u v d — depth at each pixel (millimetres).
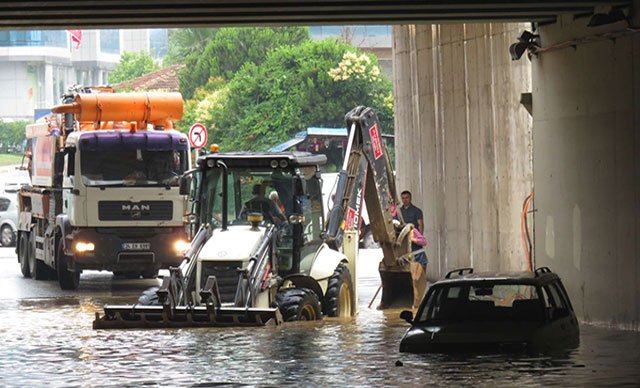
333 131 142500
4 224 115188
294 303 47188
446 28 63188
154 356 37469
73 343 41750
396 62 70938
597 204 45531
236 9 44000
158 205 68688
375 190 56531
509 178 56625
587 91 46125
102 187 68062
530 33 50188
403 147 70312
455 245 63062
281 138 160500
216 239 47844
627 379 30422
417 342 35094
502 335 34562
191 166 69750
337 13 46281
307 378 31922
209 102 165375
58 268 69438
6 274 83562
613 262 44375
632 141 42844
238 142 162000
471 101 60562
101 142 68125
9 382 32500
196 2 42281
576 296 47375
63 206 70312
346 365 34281
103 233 68312
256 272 46594
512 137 56312
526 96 51125
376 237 56906
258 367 34375
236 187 50375
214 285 45438
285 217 50125
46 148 75688
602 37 44469
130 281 75938
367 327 45438
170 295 45688
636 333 41656
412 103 68812
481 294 36125
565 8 45000
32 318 52531
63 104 72000
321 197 52594
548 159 49656
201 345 39938
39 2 41469
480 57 59281
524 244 53969
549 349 34719
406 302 56938
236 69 179000
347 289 51812
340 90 161750
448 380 30484
